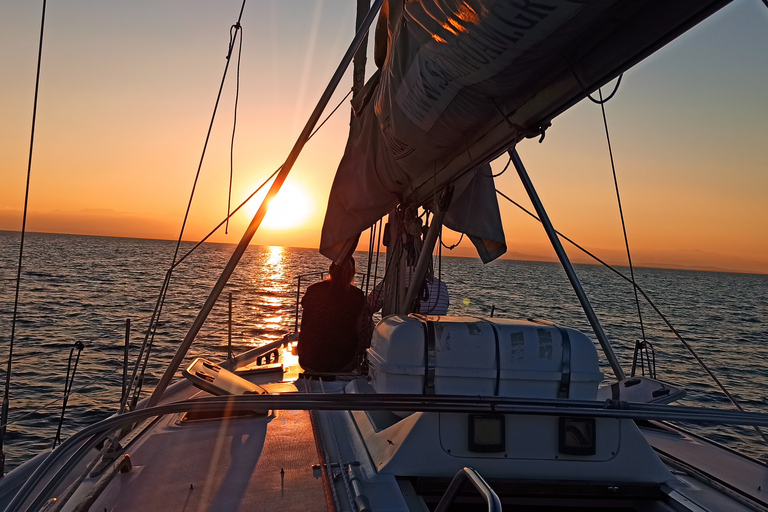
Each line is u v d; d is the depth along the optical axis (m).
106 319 22.38
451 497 1.51
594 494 2.20
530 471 2.23
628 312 36.66
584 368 2.48
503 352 2.48
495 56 1.64
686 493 2.21
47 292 32.59
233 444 2.78
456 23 1.59
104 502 2.13
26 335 17.75
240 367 5.16
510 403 2.12
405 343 2.49
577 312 32.94
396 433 2.37
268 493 2.19
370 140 3.90
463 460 2.22
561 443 2.24
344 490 2.17
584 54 1.68
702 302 56.50
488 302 35.38
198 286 43.06
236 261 3.07
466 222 4.45
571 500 2.24
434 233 3.31
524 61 1.68
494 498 1.25
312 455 2.61
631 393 3.64
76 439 1.76
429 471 2.21
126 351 3.20
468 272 89.75
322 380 4.39
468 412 2.06
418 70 2.09
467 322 2.59
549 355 2.48
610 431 2.29
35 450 7.75
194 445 2.77
